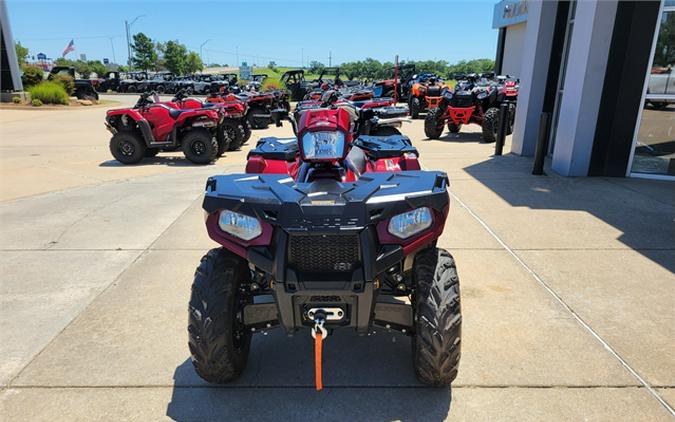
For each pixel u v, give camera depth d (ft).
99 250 15.72
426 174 8.99
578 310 11.43
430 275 8.07
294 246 7.37
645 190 21.94
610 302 11.79
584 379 8.95
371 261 7.26
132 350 10.14
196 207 20.53
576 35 23.77
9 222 18.71
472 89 41.73
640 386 8.75
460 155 32.37
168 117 31.35
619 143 24.14
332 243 7.32
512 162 29.32
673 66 22.54
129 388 8.96
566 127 24.89
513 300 11.93
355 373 9.34
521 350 9.87
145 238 16.79
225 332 8.14
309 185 8.45
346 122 10.43
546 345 10.03
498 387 8.78
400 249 7.61
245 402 8.57
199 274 8.36
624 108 23.56
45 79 100.07
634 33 22.31
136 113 31.04
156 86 140.36
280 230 7.38
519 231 16.76
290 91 89.51
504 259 14.40
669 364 9.37
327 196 7.68
